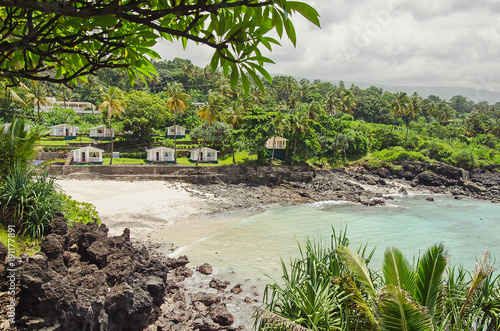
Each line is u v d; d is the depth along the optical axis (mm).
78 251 12023
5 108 66062
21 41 2336
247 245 28078
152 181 48844
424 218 43062
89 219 14156
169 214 35844
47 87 102625
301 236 31562
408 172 74125
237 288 19422
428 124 117812
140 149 70812
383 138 89188
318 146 70188
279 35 2107
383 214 44344
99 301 9289
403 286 6699
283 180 59562
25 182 11047
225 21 2283
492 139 102062
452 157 80625
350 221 39469
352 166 76875
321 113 84125
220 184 52938
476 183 72812
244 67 2297
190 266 23016
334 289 7312
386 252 6914
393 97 137125
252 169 60562
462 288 8227
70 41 2549
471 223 41312
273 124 62500
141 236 28719
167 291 18078
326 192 56188
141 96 74812
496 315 7453
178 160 67188
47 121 74188
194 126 84750
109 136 74625
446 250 6754
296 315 7145
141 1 2111
